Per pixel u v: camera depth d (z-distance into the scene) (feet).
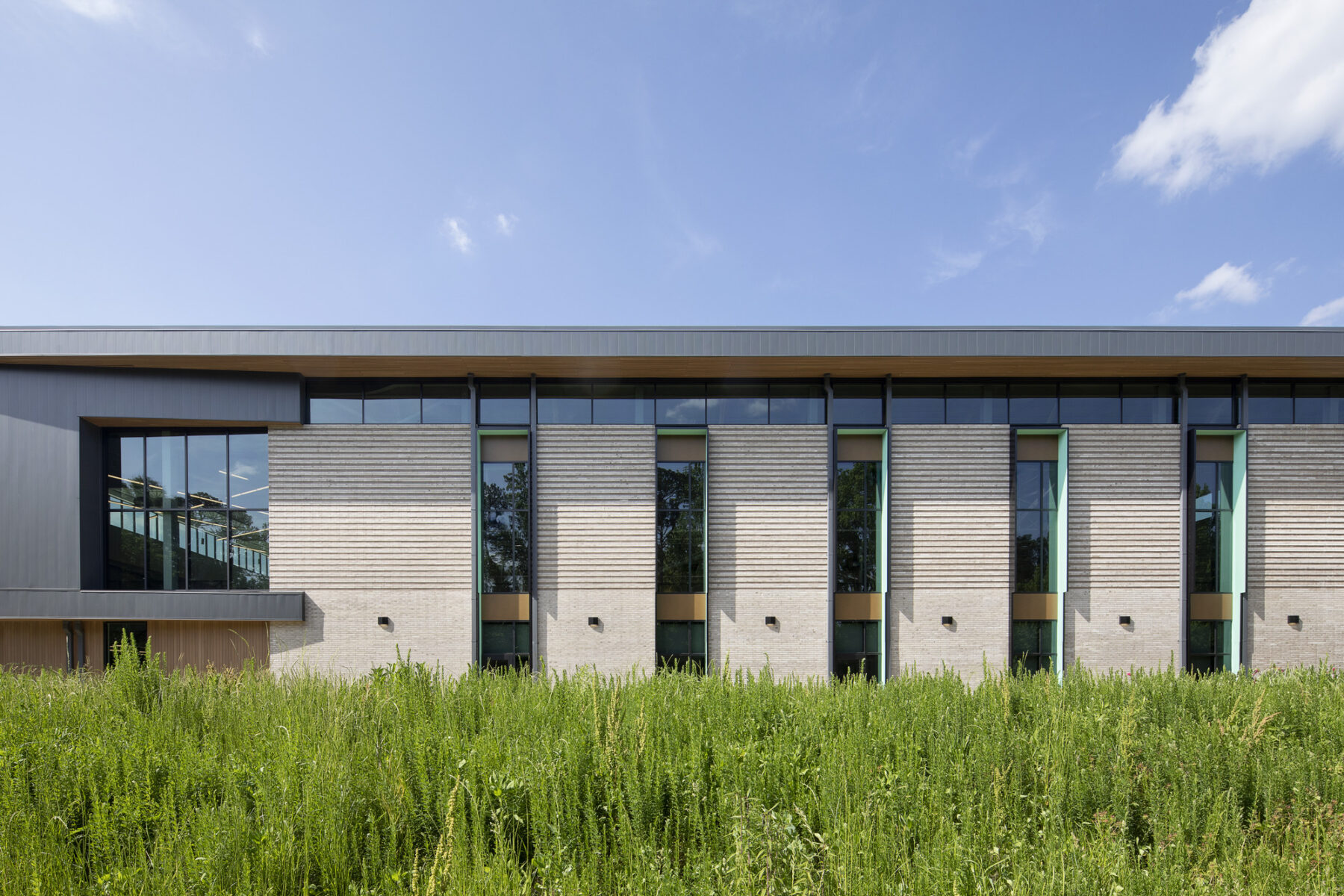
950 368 46.98
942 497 48.39
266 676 32.09
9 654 46.06
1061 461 48.75
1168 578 48.08
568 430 47.93
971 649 47.70
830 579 47.75
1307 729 24.84
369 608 46.93
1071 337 43.91
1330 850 15.25
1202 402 49.70
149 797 17.35
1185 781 18.48
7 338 42.65
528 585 47.91
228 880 14.05
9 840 15.37
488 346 43.60
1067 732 22.34
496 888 13.19
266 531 48.37
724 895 13.29
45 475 44.91
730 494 48.42
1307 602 48.16
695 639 48.19
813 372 48.03
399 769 18.58
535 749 20.57
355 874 15.42
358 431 47.70
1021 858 14.80
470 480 47.80
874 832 16.14
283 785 17.28
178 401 45.75
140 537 48.24
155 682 26.63
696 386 49.44
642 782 18.29
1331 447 48.49
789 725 24.35
